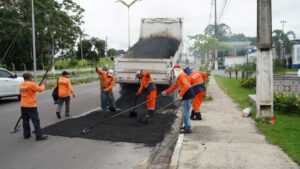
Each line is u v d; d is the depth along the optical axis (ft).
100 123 32.58
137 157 23.81
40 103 51.93
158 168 21.89
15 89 55.98
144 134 29.66
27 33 147.02
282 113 37.55
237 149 23.79
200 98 35.29
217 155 22.43
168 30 56.49
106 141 27.68
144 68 44.57
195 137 27.58
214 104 47.14
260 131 29.48
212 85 82.48
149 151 25.21
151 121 35.47
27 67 165.58
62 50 174.50
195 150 23.66
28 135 28.78
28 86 27.81
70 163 22.30
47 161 22.66
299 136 26.89
